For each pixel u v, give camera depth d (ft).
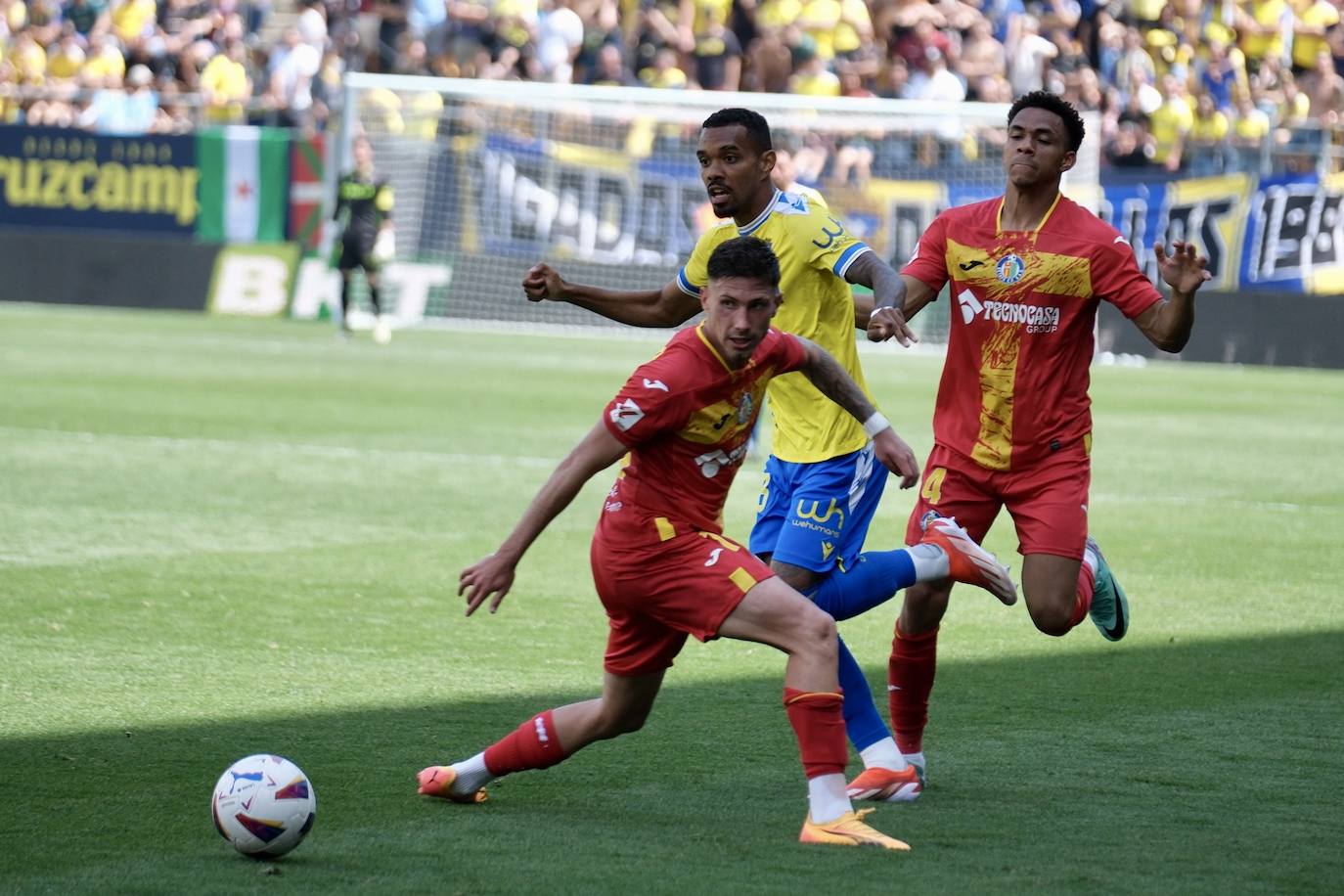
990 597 88.48
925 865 45.57
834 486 59.00
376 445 138.31
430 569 90.22
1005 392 58.70
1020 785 54.29
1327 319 243.19
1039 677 70.49
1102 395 202.08
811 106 206.90
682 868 44.96
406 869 44.52
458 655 71.77
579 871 44.55
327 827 48.47
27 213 282.97
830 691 47.67
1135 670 71.87
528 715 62.23
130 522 100.94
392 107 276.21
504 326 271.08
